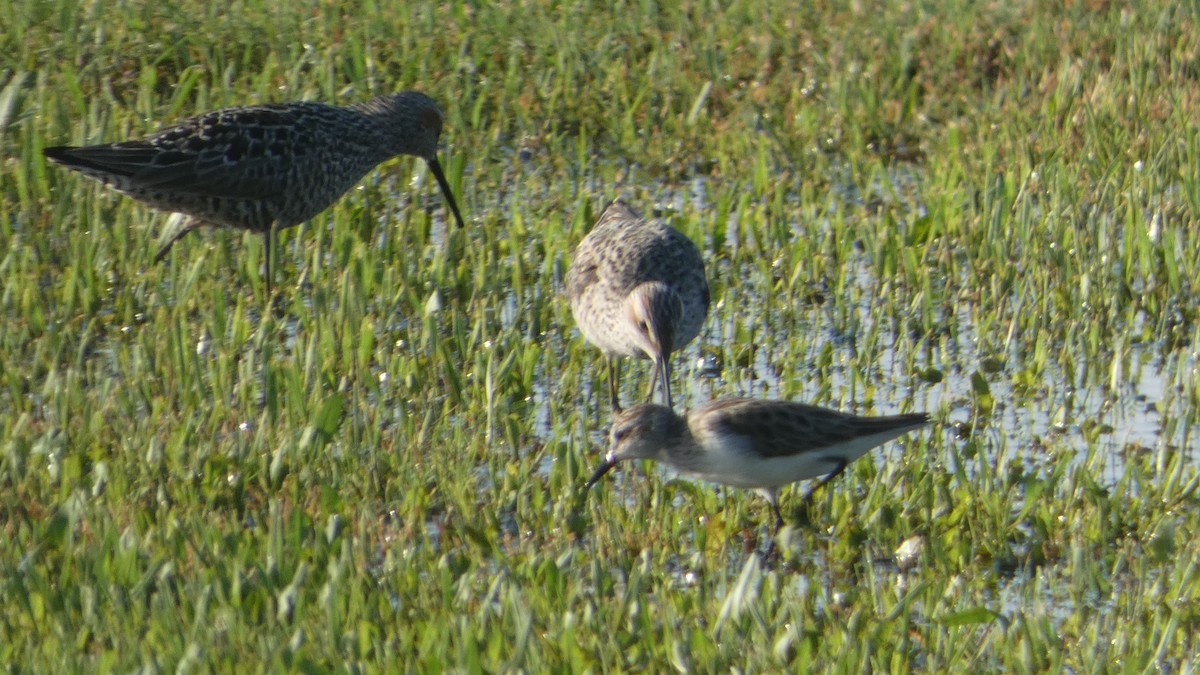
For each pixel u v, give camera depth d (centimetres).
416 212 1569
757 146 1817
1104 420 1275
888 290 1492
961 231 1614
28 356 1279
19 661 824
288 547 960
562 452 1107
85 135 1645
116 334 1337
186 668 800
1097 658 896
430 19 1952
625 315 1254
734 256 1566
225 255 1486
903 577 1028
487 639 864
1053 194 1641
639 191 1731
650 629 872
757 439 1036
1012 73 1984
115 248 1470
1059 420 1253
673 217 1576
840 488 1143
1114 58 1966
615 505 1080
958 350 1407
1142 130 1833
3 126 1638
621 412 1123
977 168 1769
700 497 1107
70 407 1148
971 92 1941
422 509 1050
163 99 1817
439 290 1423
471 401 1222
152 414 1144
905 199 1762
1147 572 1020
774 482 1061
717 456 1043
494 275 1451
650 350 1230
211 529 952
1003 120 1870
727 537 1057
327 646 855
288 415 1148
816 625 930
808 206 1642
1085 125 1809
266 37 1916
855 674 861
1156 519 1088
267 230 1452
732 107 1920
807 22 2058
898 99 1939
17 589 874
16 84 1648
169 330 1267
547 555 953
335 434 1141
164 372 1233
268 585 905
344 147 1485
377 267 1443
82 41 1827
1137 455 1196
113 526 935
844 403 1291
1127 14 2086
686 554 1041
